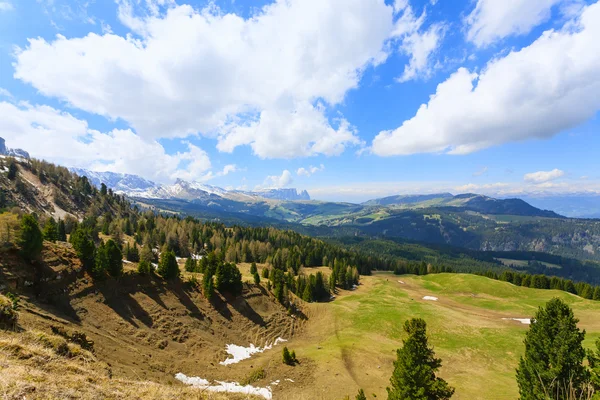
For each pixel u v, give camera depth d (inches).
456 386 1710.1
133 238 5024.6
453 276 5073.8
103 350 1470.2
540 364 804.0
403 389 914.1
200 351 2022.6
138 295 2224.4
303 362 1999.3
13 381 475.8
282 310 3107.8
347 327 2930.6
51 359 667.4
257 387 1649.9
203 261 3358.8
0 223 1704.0
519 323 2992.1
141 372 1446.9
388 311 3164.4
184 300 2492.6
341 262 5821.9
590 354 724.0
